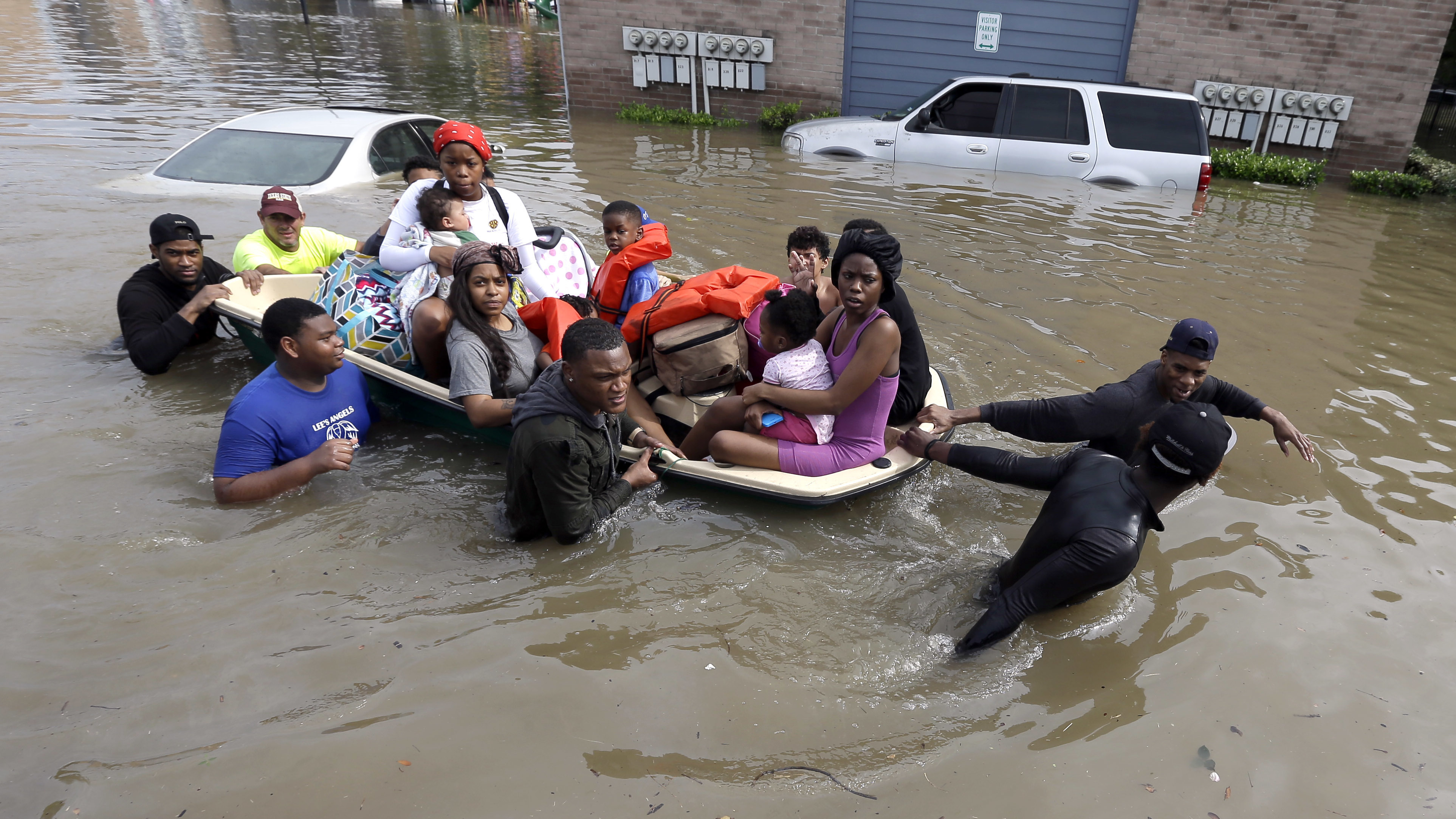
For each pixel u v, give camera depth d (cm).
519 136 1155
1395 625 306
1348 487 396
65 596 296
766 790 233
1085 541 278
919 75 1347
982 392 480
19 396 439
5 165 832
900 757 246
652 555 336
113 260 624
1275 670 283
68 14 2184
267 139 815
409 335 427
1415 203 1066
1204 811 229
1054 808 229
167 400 446
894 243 329
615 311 450
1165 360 363
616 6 1370
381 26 2720
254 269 512
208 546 328
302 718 250
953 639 296
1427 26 1145
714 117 1408
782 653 286
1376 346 567
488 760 238
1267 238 830
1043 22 1281
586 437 323
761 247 709
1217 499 383
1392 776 242
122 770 230
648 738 248
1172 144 945
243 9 2844
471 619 296
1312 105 1200
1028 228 806
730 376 396
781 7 1342
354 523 348
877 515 371
